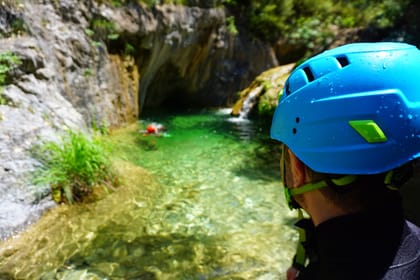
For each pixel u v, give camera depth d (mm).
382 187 780
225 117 8664
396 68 767
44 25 5430
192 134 6656
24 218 2965
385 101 745
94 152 3803
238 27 11461
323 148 796
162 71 9156
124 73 7180
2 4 4715
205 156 5301
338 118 777
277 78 8867
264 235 3088
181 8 8625
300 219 979
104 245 2840
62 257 2654
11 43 4637
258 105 8430
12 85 4328
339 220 767
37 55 4793
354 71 782
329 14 14773
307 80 865
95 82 6180
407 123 741
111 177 3865
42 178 3318
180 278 2494
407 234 747
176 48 8766
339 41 13672
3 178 3137
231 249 2867
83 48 5969
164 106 10047
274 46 12828
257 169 4793
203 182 4262
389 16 14609
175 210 3492
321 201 836
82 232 2996
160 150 5496
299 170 870
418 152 749
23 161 3389
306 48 13289
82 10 6211
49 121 4273
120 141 5801
